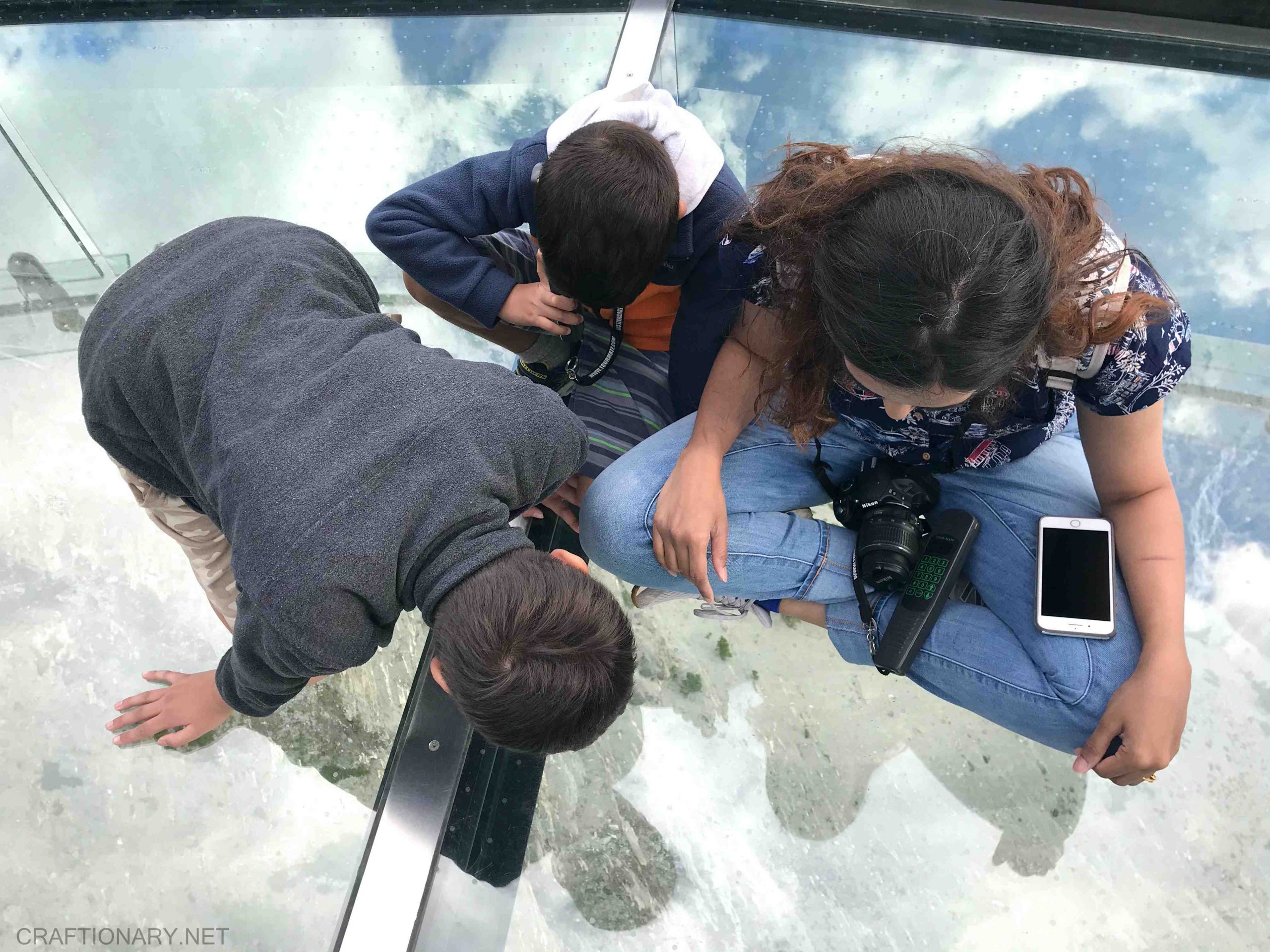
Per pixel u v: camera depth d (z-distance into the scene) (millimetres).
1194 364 1390
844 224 781
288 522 748
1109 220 1273
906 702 1210
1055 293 792
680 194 1104
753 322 1134
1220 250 1463
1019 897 1054
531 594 732
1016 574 1131
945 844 1093
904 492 1155
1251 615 1211
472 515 780
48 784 1046
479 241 1322
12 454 1277
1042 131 1566
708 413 1188
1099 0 1638
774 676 1234
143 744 1074
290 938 967
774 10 1646
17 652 1134
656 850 1092
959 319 715
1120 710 1001
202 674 1095
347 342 851
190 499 978
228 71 1605
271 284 882
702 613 1251
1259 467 1314
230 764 1068
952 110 1591
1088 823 1103
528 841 1084
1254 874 1061
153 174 1518
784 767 1153
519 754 1131
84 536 1219
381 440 779
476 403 817
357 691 1122
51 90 1583
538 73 1612
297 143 1556
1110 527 1086
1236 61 1613
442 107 1587
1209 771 1122
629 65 1507
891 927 1040
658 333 1391
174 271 906
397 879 943
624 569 1215
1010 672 1091
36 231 1455
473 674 714
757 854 1091
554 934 1031
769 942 1032
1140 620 1049
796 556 1187
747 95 1627
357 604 760
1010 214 736
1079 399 1000
